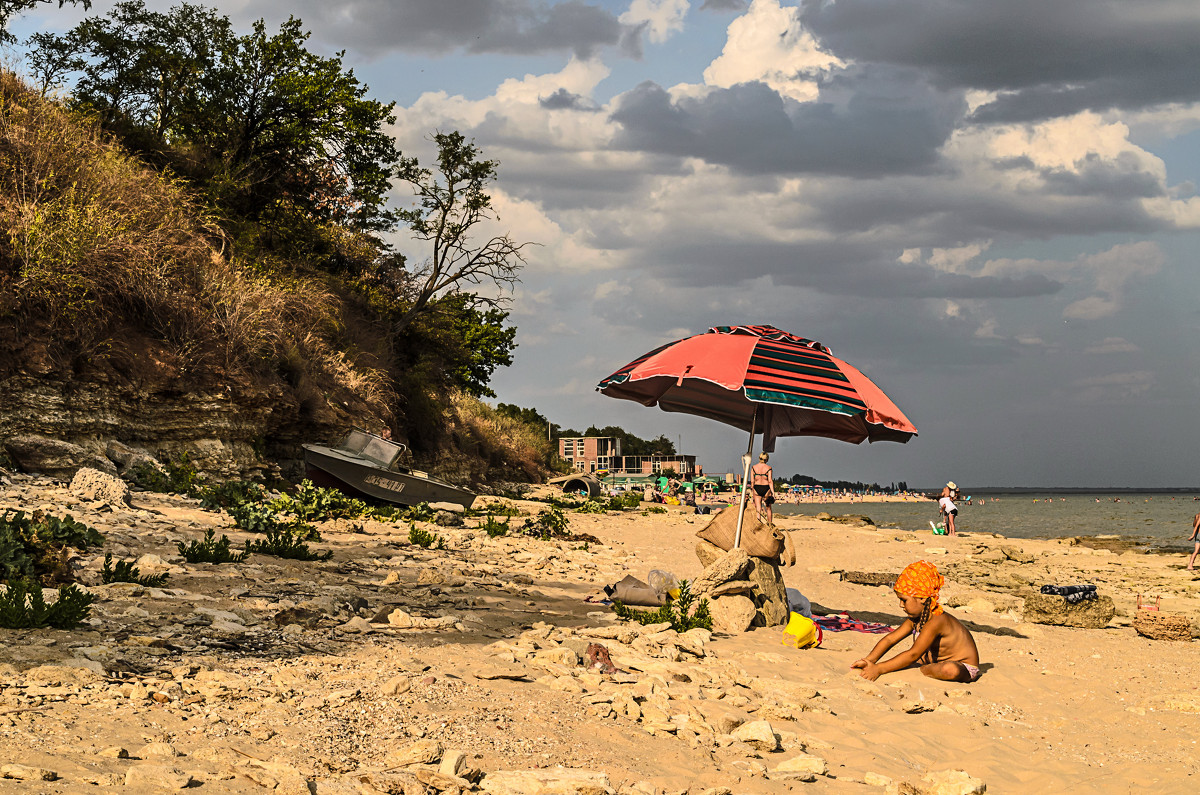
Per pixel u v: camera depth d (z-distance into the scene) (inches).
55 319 684.7
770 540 388.5
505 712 203.5
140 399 747.4
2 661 195.2
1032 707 278.8
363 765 159.8
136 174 901.2
